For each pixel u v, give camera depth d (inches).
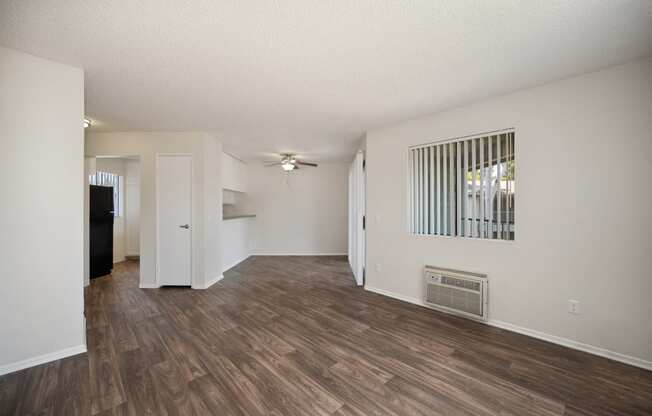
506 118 108.7
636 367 83.9
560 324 97.7
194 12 63.2
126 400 67.9
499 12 63.4
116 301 140.8
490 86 101.9
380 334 104.7
